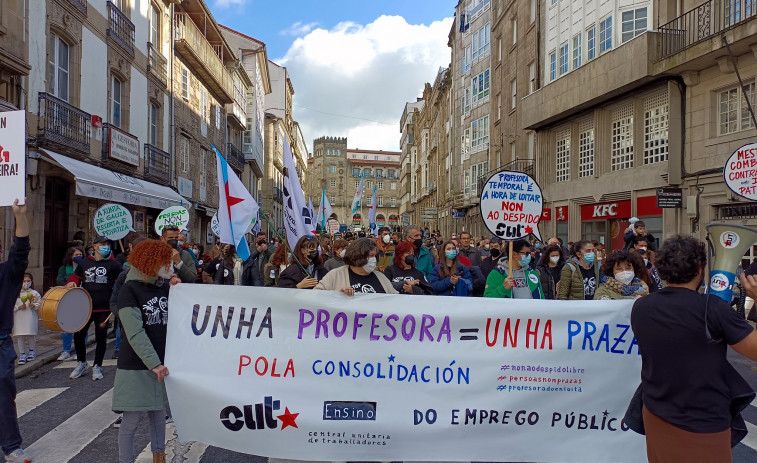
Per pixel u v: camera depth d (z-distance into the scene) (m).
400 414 3.89
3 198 4.26
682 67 13.70
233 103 32.03
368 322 3.96
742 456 4.59
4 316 4.31
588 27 18.27
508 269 5.62
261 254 9.61
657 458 2.69
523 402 3.92
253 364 3.90
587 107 18.53
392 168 124.75
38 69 12.21
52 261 13.99
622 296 4.98
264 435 3.86
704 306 2.56
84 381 6.99
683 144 14.45
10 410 4.37
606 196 17.95
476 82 33.50
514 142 26.27
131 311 3.71
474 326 3.96
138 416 3.80
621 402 3.91
